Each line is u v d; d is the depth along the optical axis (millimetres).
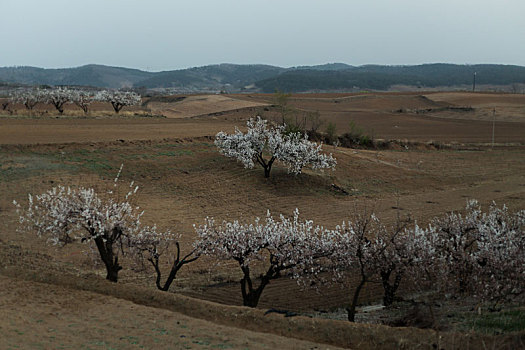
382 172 61531
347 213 44375
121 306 17719
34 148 51875
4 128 62906
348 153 68500
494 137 99125
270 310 18188
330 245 24781
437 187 57781
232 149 53188
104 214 23516
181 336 14773
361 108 147250
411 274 22859
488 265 21547
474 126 114250
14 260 26656
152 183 47781
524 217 31781
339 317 21438
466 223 27281
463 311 18781
